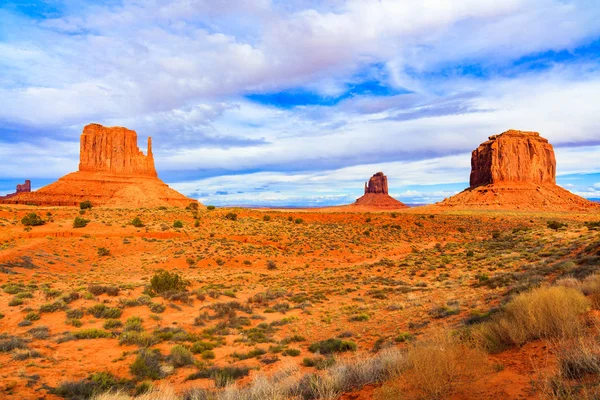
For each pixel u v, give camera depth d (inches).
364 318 761.0
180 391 369.7
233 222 2955.2
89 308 751.1
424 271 1496.1
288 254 2148.1
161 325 710.5
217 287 1237.1
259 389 264.1
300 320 807.7
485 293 824.9
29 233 2026.3
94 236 2128.4
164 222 2721.5
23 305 749.3
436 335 229.1
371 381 243.3
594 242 1221.1
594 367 173.6
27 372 417.7
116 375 439.5
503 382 187.6
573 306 313.6
